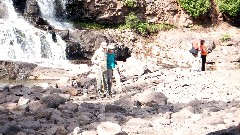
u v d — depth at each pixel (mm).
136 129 8555
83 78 19219
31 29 30781
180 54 33750
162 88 15797
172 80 18297
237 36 36094
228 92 14039
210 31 38000
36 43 30188
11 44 29344
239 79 17844
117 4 37125
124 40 35344
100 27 37125
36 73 23734
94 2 36625
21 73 23656
